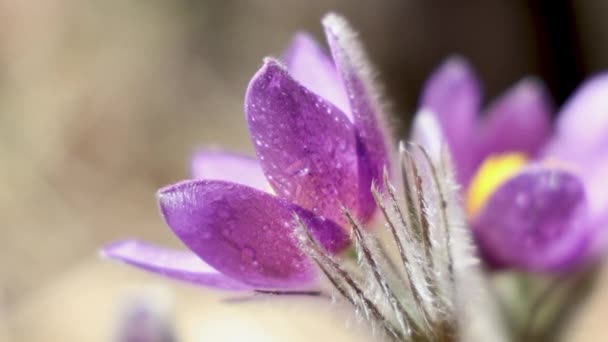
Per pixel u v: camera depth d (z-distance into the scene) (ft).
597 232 1.36
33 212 3.00
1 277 2.78
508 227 1.32
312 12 3.35
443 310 1.10
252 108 1.07
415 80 3.18
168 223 1.06
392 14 3.21
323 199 1.09
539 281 1.36
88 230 2.94
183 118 3.32
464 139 1.44
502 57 3.10
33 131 3.21
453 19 3.14
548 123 1.51
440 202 1.11
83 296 2.63
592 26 2.90
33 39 3.40
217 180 1.07
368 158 1.10
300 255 1.08
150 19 3.49
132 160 3.21
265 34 3.41
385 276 1.09
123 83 3.37
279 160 1.08
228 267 1.07
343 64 1.09
